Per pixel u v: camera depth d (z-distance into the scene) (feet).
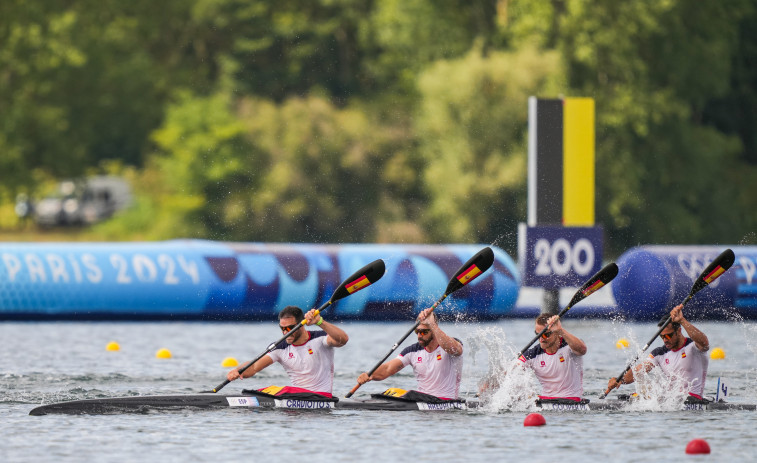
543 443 147.95
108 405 171.01
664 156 607.78
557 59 566.77
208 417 165.07
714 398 194.18
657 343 277.03
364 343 272.92
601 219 599.16
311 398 174.29
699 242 625.82
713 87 625.00
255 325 313.12
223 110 642.22
